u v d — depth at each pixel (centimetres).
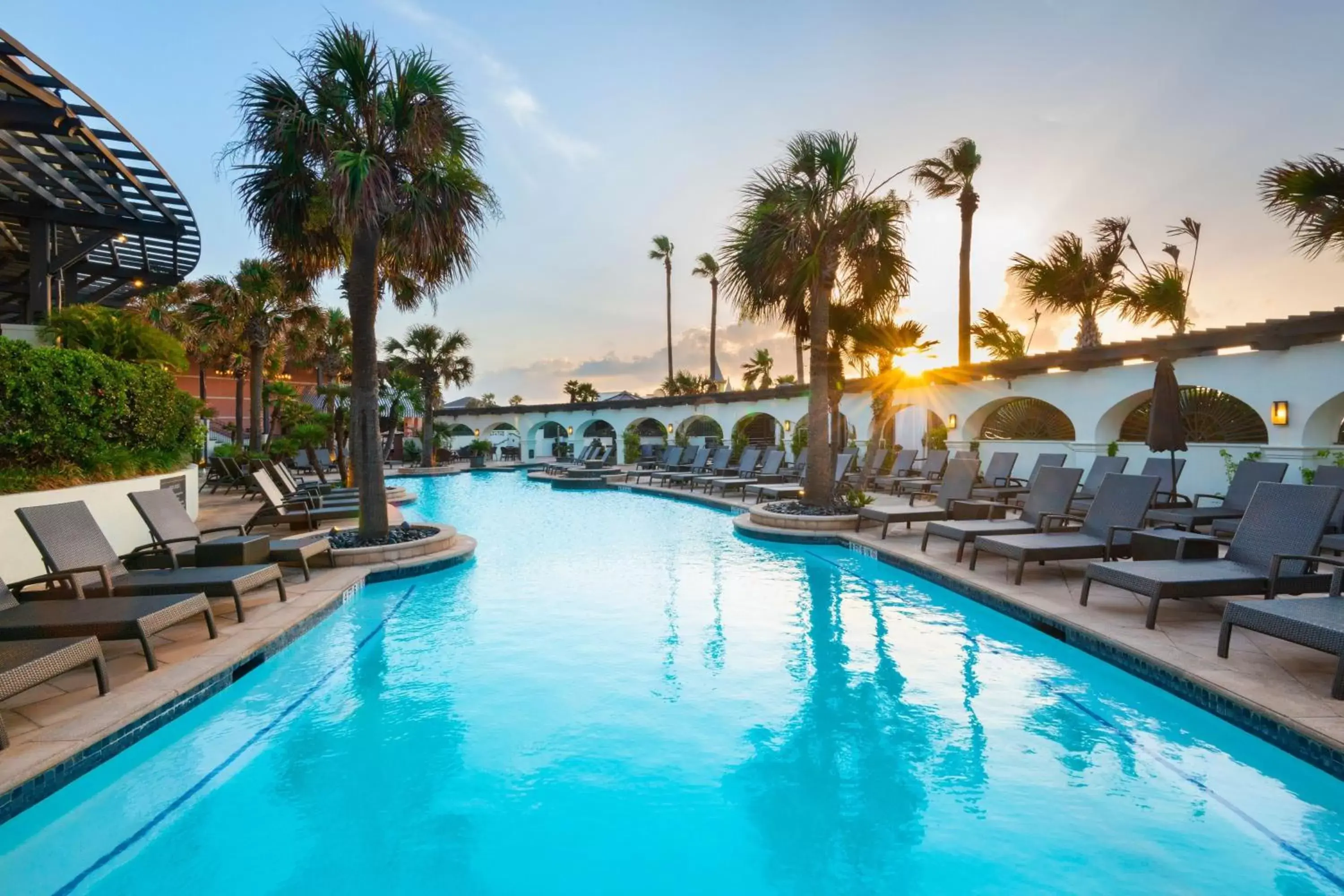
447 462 3109
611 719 372
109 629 361
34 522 441
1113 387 1180
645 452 2909
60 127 775
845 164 992
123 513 697
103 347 980
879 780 305
